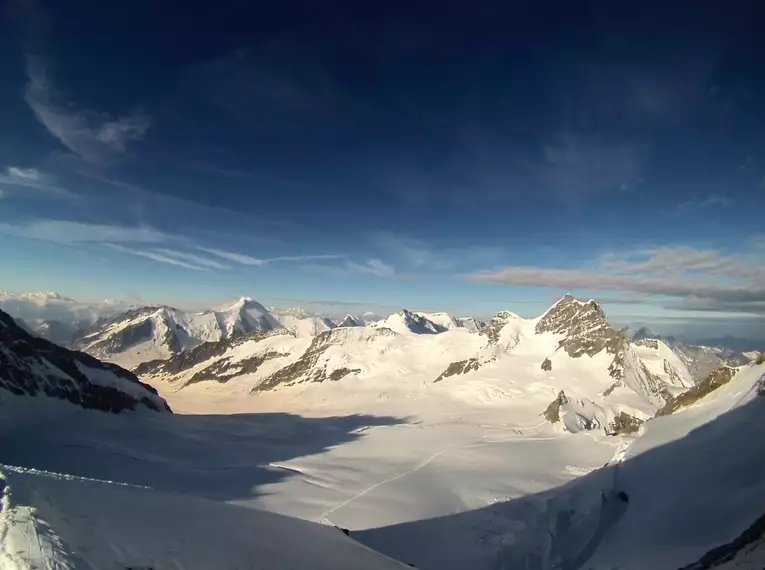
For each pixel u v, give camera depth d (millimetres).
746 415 68562
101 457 88938
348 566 23812
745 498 50312
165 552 17391
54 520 16281
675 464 66000
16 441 87250
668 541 48844
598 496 67938
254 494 78688
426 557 58344
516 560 59031
